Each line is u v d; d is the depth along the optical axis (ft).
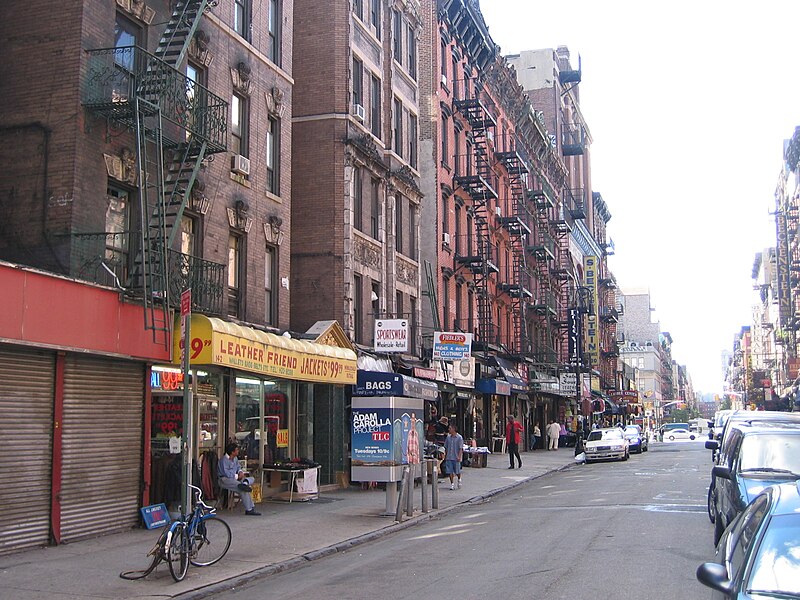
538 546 40.73
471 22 130.11
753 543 17.99
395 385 75.56
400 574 35.24
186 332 36.22
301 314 81.97
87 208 47.47
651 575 32.01
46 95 47.67
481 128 133.59
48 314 41.75
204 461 57.31
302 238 83.05
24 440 40.96
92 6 48.78
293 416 73.87
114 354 46.42
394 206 95.71
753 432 37.55
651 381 496.23
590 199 276.00
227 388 61.93
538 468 106.32
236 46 65.67
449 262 120.16
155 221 52.75
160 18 55.57
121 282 49.80
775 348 304.50
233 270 64.34
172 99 52.06
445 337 96.84
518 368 153.17
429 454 89.30
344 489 77.51
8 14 49.06
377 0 96.63
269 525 51.52
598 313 260.83
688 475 88.12
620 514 52.85
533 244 174.40
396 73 100.83
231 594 33.17
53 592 31.63
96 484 45.73
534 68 227.20
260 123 68.90
